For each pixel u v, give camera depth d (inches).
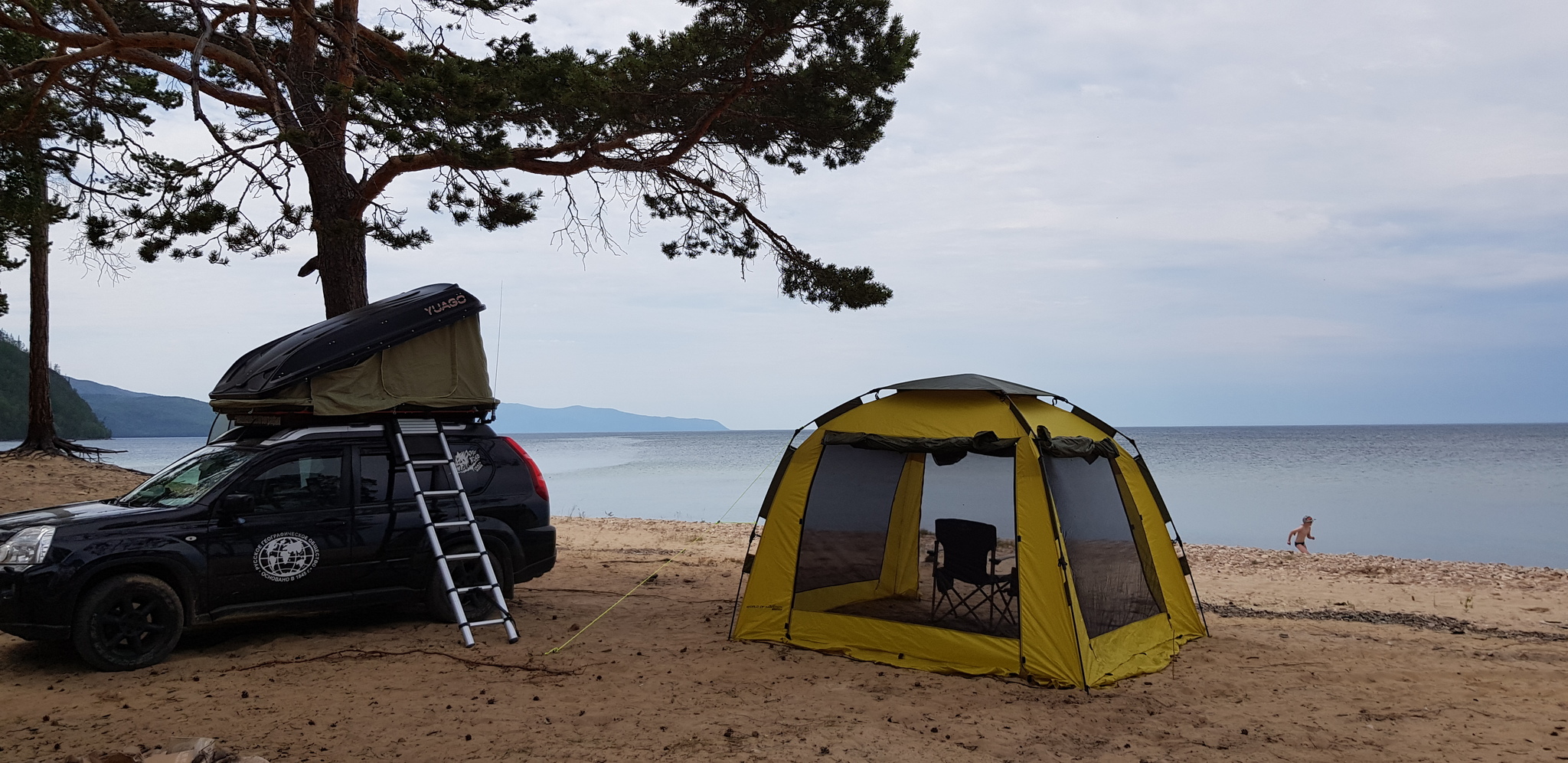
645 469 2427.4
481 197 478.9
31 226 597.9
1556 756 211.6
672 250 580.1
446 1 537.0
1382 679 284.0
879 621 300.8
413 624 335.0
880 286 535.8
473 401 348.8
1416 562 570.6
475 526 325.1
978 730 227.3
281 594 295.0
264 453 299.7
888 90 501.7
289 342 329.4
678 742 214.1
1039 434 288.0
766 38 438.9
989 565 286.2
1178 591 345.1
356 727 220.4
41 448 910.4
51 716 223.8
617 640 319.0
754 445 5378.9
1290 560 577.9
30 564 254.1
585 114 453.7
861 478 315.6
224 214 431.2
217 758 188.5
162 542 273.1
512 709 236.7
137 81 566.9
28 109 465.7
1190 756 211.3
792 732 222.5
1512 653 321.4
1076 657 267.9
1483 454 3144.7
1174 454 3398.1
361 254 482.9
